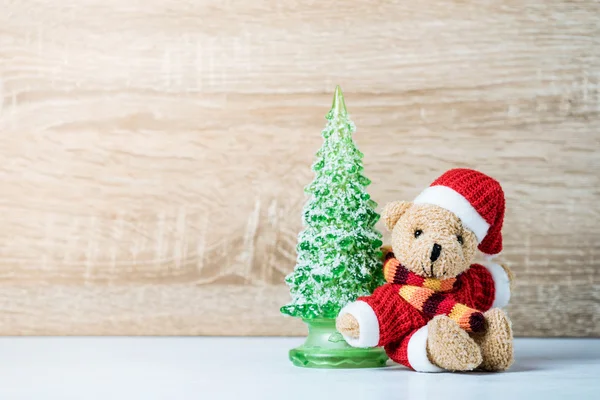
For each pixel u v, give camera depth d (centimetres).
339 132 80
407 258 75
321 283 78
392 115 105
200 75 106
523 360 85
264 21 106
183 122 106
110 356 87
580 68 105
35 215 105
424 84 105
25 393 69
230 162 105
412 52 105
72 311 105
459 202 76
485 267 81
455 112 105
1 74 106
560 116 105
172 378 74
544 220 105
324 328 80
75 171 106
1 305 105
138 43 106
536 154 105
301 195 105
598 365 81
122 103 106
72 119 106
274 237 105
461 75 105
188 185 105
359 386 70
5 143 106
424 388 69
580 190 105
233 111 105
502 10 105
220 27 106
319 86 105
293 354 81
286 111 105
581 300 104
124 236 105
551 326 104
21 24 106
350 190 79
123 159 106
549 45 105
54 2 106
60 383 72
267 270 105
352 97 105
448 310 75
